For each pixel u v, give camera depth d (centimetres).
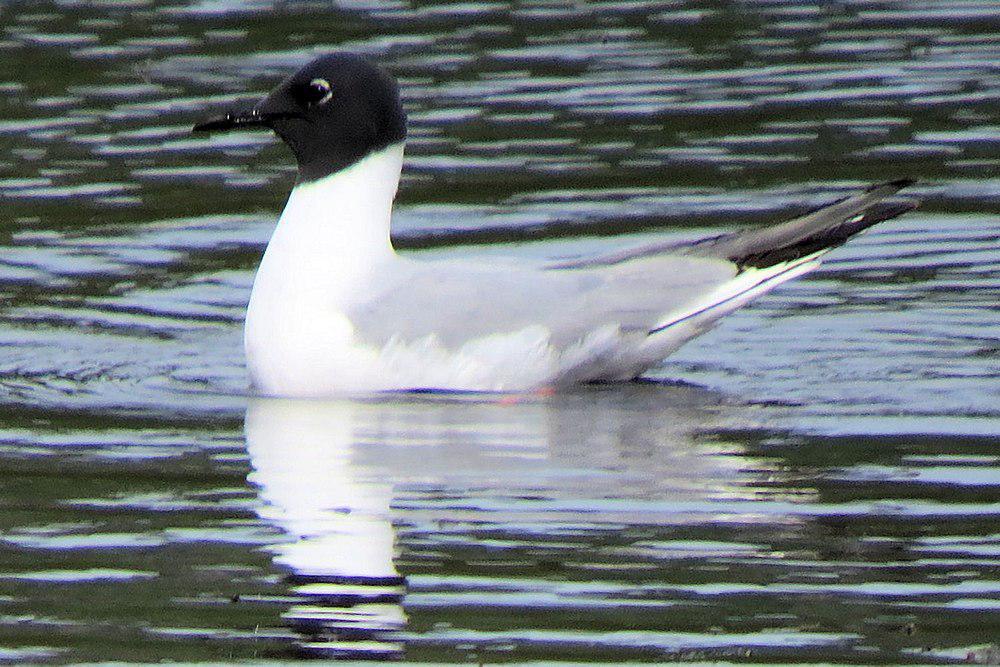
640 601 987
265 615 974
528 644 936
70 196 1872
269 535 1082
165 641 945
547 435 1263
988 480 1162
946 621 957
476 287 1373
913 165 1917
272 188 1900
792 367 1434
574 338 1362
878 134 2012
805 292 1628
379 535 1080
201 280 1667
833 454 1222
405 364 1355
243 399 1365
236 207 1850
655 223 1772
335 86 1396
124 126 2066
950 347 1474
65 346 1501
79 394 1378
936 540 1065
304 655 927
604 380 1400
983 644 930
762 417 1305
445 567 1032
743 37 2381
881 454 1219
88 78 2216
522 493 1148
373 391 1363
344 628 957
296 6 2517
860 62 2259
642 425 1288
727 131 2036
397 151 1416
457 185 1897
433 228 1773
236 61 2262
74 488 1169
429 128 2056
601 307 1370
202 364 1460
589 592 998
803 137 2011
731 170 1919
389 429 1279
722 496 1141
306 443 1250
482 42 2347
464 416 1309
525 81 2203
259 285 1398
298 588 1009
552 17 2469
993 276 1647
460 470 1189
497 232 1756
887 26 2420
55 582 1020
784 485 1160
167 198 1869
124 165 1958
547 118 2084
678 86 2186
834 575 1019
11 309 1590
